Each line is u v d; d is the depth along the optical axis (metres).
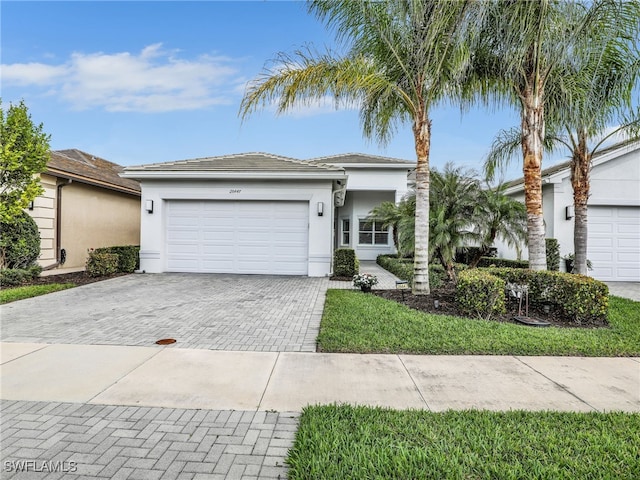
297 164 12.14
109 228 15.48
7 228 9.75
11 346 4.85
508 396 3.48
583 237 10.06
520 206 9.09
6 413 3.11
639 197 12.51
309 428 2.84
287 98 7.54
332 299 7.74
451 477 2.29
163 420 3.02
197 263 12.02
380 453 2.52
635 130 9.19
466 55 6.94
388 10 7.12
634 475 2.32
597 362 4.39
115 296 8.27
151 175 11.52
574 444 2.65
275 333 5.53
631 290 10.73
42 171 9.77
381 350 4.72
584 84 7.74
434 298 7.77
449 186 9.29
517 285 6.83
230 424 2.96
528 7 6.61
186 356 4.52
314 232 11.61
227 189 11.74
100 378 3.85
